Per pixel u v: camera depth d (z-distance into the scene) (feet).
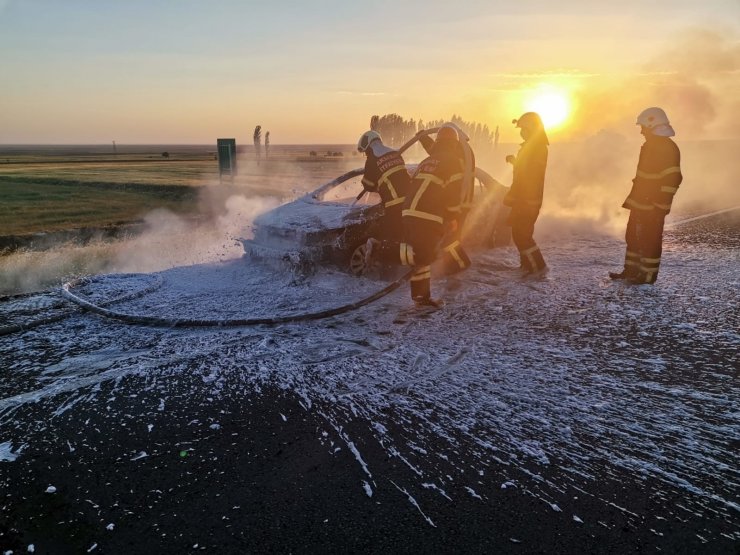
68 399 12.58
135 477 9.48
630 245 21.58
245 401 12.19
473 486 8.90
